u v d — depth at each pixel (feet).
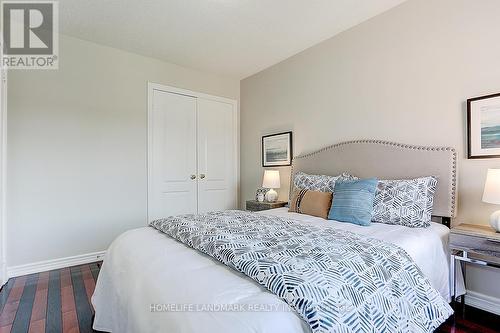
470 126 6.53
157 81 11.49
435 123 7.14
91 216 9.88
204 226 5.42
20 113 8.63
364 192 6.98
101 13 8.13
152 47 10.39
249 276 3.39
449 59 6.90
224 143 13.64
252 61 11.74
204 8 7.93
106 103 10.23
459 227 6.04
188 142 12.42
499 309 6.17
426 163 7.07
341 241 4.60
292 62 11.18
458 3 6.75
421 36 7.40
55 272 8.84
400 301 3.62
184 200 12.27
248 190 13.60
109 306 4.87
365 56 8.66
